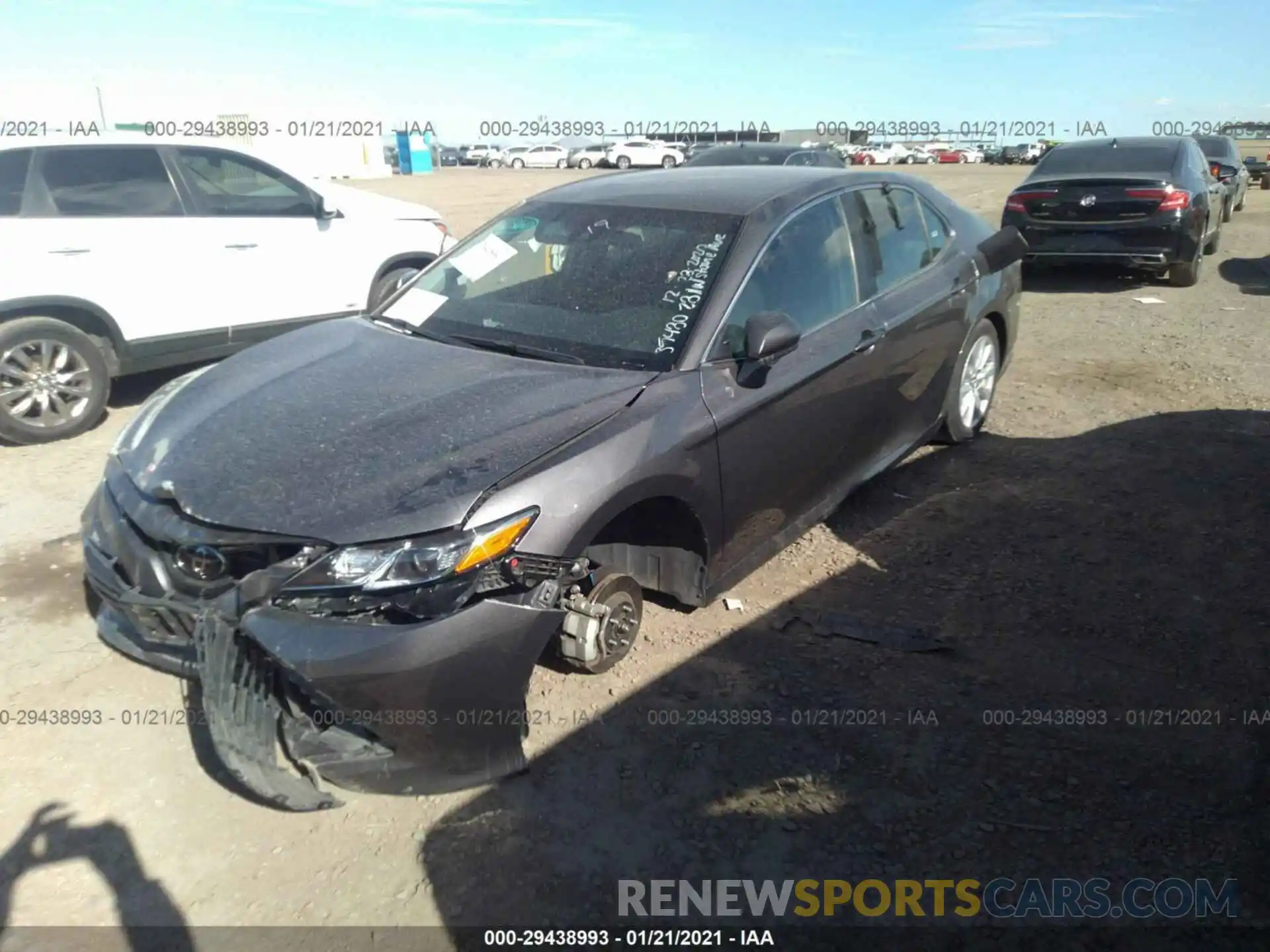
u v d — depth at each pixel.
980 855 2.87
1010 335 5.97
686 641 3.90
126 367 6.55
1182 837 2.92
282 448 3.24
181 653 3.19
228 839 2.93
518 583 2.94
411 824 2.99
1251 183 28.11
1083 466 5.57
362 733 2.92
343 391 3.58
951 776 3.16
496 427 3.25
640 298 3.91
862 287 4.55
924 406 5.10
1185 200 10.05
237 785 3.15
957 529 4.84
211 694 2.94
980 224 5.80
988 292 5.53
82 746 3.31
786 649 3.85
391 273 7.80
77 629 4.00
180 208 6.67
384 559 2.82
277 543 2.90
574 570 3.08
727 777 3.16
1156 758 3.24
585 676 3.66
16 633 3.97
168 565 3.13
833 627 3.99
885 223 4.87
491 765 3.02
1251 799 3.07
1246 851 2.88
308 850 2.89
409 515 2.88
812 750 3.28
